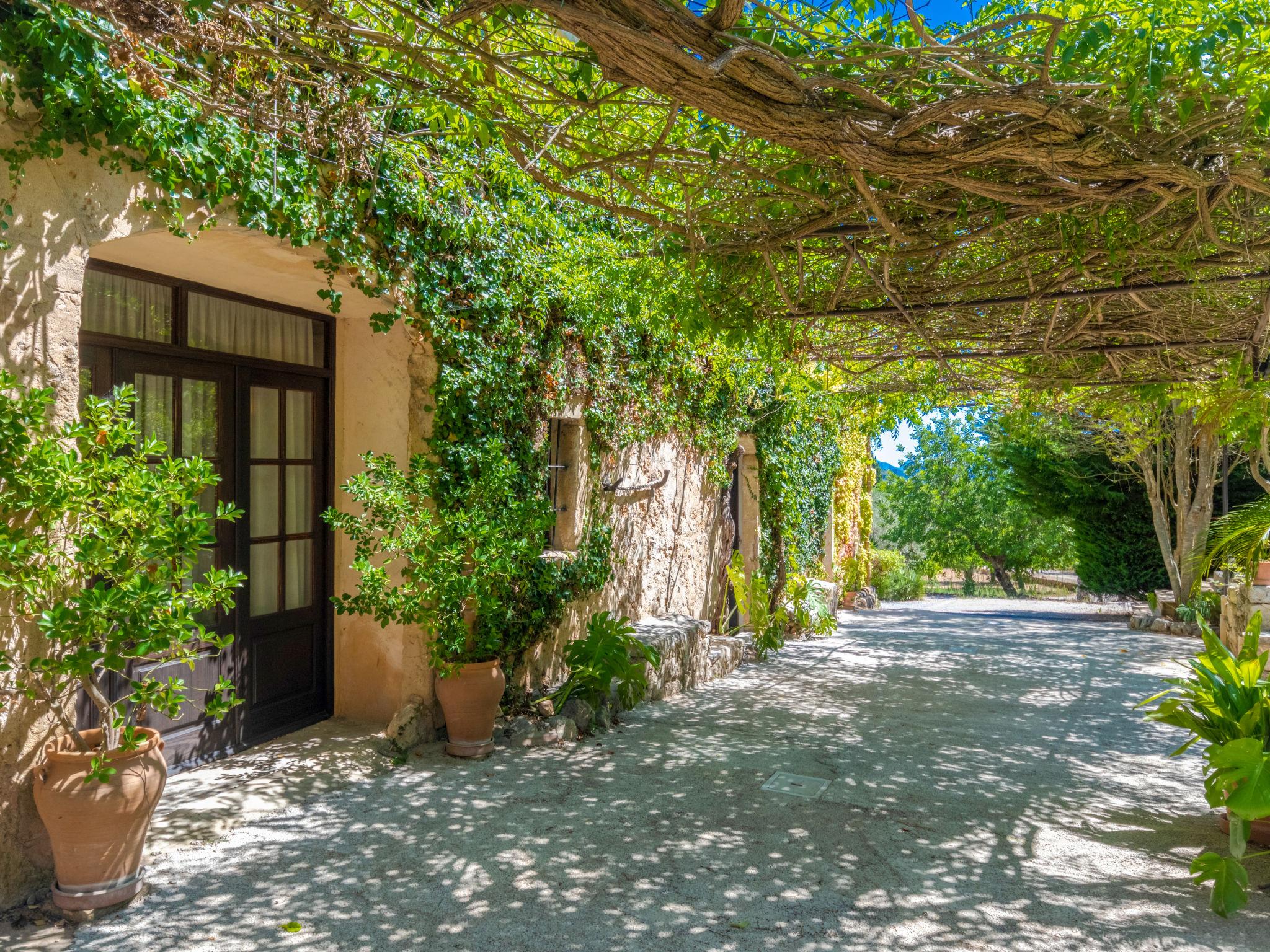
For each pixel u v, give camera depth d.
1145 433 11.80
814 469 12.05
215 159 3.42
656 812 4.11
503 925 2.97
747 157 3.54
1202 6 2.37
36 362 2.92
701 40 2.35
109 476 2.79
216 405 4.44
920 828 4.03
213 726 4.38
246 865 3.36
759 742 5.46
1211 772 5.07
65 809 2.80
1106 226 3.81
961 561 26.05
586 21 2.26
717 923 3.03
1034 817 4.23
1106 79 2.60
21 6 2.77
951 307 4.78
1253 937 3.03
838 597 13.47
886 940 2.95
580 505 6.34
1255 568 7.88
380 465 4.37
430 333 4.71
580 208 6.23
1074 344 5.61
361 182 4.16
